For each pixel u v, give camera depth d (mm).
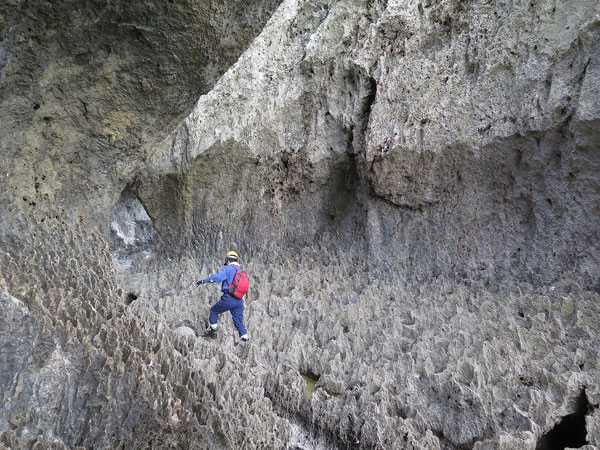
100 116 3896
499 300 5898
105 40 3385
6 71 3086
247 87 9367
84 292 4020
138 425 3162
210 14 3512
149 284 8891
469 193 6746
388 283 7254
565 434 4391
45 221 4004
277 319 6641
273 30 9516
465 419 4207
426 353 5070
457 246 6879
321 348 5945
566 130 5648
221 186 9555
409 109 7277
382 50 7840
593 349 4590
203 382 4191
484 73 6453
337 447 4547
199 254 9758
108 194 4488
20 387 2764
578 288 5398
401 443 4145
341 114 8422
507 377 4445
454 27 7020
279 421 4520
